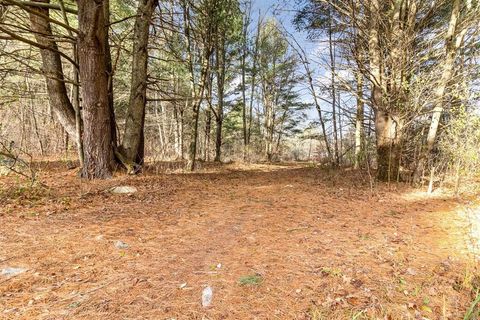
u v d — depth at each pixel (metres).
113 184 6.25
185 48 10.37
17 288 2.11
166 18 9.06
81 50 6.35
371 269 2.47
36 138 13.09
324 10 8.90
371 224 3.79
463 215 4.07
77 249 2.83
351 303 1.96
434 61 7.17
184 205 4.92
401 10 6.92
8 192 4.87
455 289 2.14
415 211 4.44
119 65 10.84
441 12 7.58
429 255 2.76
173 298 2.04
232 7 11.33
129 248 2.91
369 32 7.28
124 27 10.41
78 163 9.26
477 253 2.72
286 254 2.83
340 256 2.76
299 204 5.06
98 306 1.92
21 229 3.34
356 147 10.53
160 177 7.75
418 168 6.69
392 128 7.15
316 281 2.28
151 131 19.17
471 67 6.14
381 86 7.07
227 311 1.90
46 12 7.26
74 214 4.04
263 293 2.12
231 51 15.77
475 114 5.60
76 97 7.44
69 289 2.12
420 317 1.80
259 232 3.52
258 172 11.31
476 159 5.49
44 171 7.66
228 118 20.72
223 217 4.21
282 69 20.09
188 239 3.25
